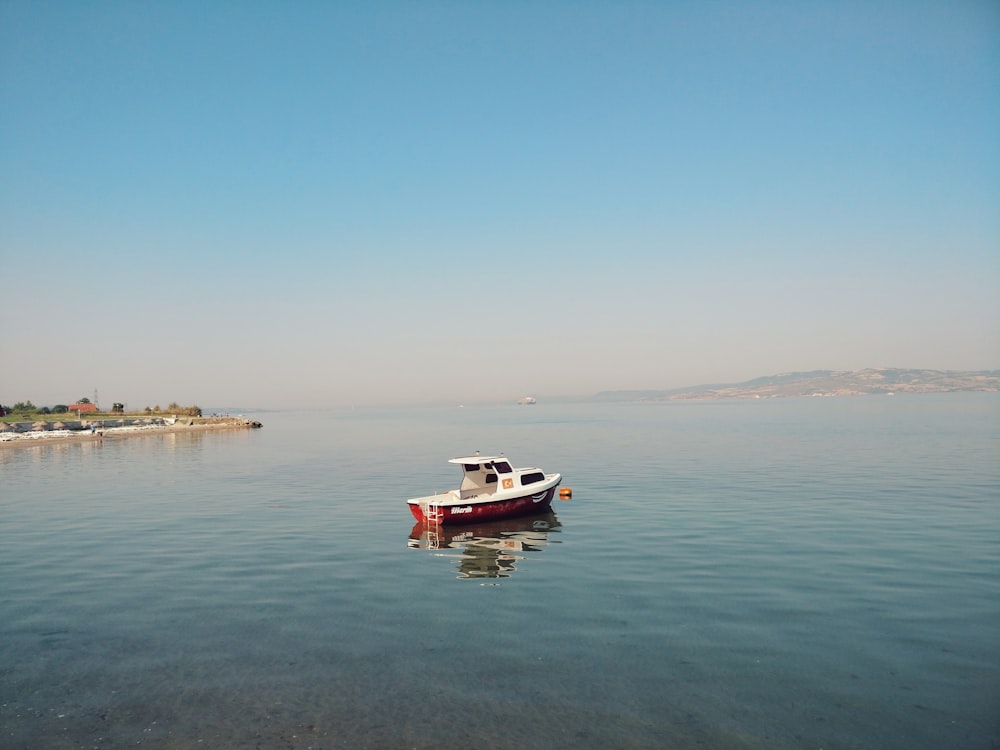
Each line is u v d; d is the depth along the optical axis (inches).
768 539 1123.9
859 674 593.6
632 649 655.8
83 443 4456.2
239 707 546.9
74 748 488.7
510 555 1076.5
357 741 492.4
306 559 1066.7
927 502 1453.0
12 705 555.5
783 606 776.9
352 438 4827.8
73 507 1652.3
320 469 2527.1
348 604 821.9
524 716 525.7
